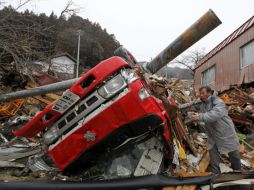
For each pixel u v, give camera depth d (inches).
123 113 168.4
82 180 177.5
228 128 207.6
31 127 183.5
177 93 324.5
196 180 181.3
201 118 203.6
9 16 351.9
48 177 199.0
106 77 170.9
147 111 169.6
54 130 181.3
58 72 425.1
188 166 214.8
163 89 204.8
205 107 216.4
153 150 182.9
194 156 243.3
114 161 180.5
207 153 249.8
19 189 167.3
